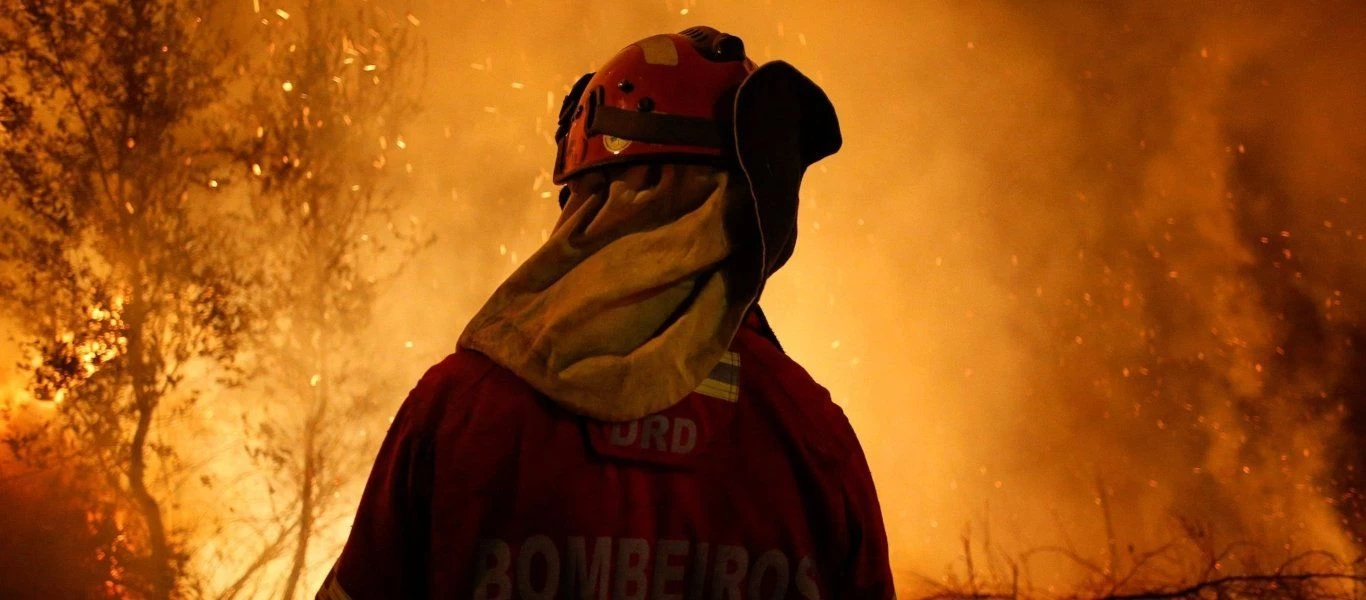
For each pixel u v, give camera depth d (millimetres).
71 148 5043
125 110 5117
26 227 4965
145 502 4969
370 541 1047
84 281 5016
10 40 4996
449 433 1029
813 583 1094
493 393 1045
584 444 1044
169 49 5277
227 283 5156
